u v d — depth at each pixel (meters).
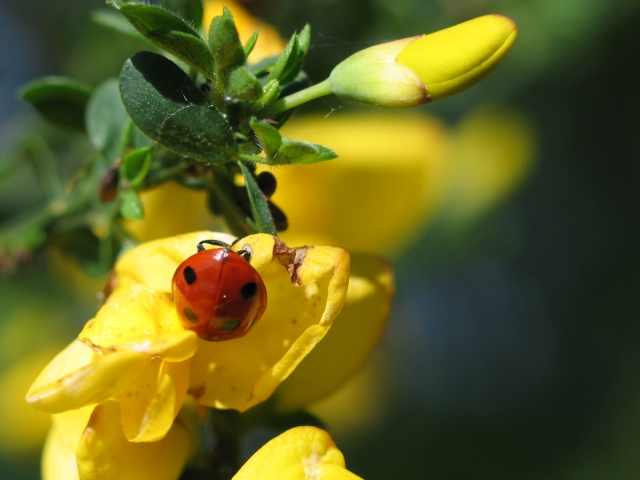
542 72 0.20
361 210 0.15
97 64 0.19
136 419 0.11
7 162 0.15
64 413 0.11
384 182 0.15
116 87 0.13
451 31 0.11
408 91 0.11
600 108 0.21
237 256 0.11
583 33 0.18
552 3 0.18
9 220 0.20
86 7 0.21
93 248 0.14
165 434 0.11
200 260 0.11
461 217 0.21
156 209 0.14
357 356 0.12
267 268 0.11
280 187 0.15
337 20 0.16
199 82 0.11
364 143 0.15
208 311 0.11
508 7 0.18
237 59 0.11
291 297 0.11
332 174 0.15
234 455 0.11
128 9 0.10
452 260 0.21
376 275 0.12
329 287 0.11
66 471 0.11
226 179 0.11
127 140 0.12
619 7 0.18
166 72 0.11
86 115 0.13
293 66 0.11
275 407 0.12
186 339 0.10
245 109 0.11
